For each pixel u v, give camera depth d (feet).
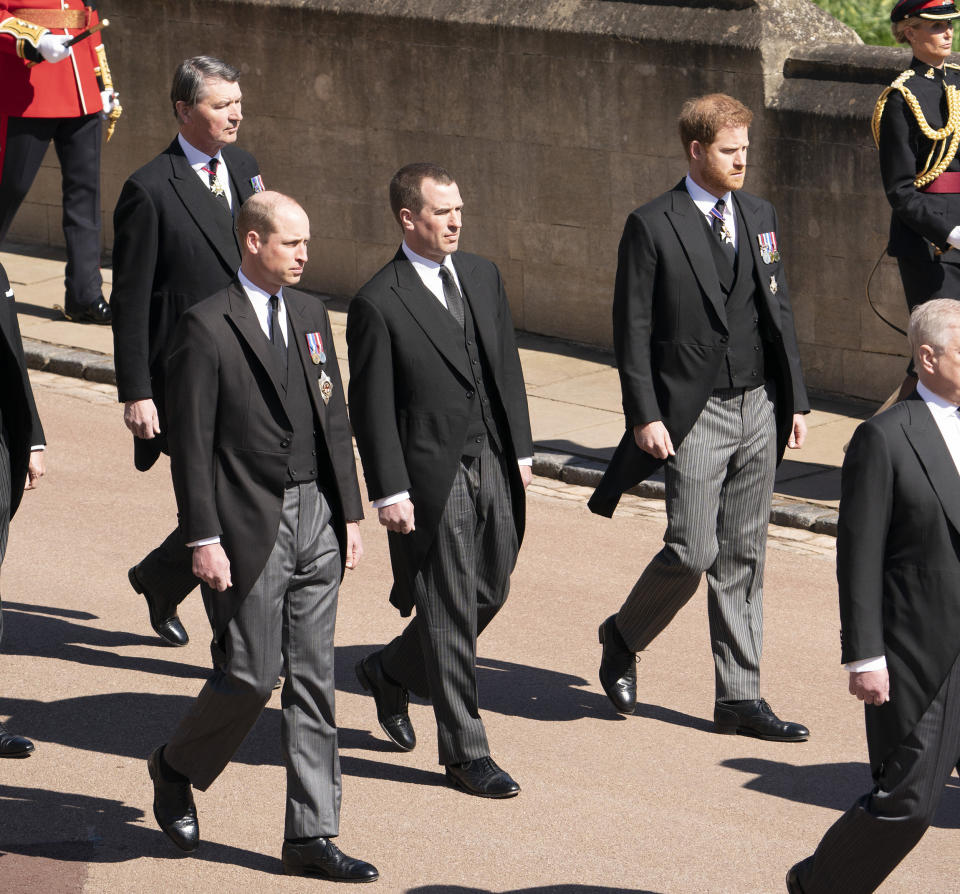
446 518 52.70
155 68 121.49
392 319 52.31
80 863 49.08
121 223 61.00
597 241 103.96
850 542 40.68
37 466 55.52
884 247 92.58
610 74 100.53
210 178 61.77
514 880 48.01
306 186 116.57
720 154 56.70
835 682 62.28
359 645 65.92
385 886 47.65
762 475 59.00
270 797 53.83
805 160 94.53
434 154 109.70
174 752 48.80
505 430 54.24
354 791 54.08
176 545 63.36
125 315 61.11
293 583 48.67
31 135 109.50
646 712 60.23
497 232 108.47
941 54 75.87
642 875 48.26
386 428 52.19
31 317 113.09
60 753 56.70
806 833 51.03
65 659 64.54
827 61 93.56
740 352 57.93
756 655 58.75
